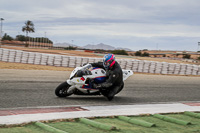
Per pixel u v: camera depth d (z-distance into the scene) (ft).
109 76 24.40
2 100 22.07
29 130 13.69
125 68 61.05
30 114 17.38
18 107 19.83
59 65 61.98
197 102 27.58
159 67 63.77
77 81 23.70
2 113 17.43
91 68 24.90
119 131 14.46
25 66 56.03
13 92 26.05
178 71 65.21
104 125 14.89
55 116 17.13
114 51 275.39
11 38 408.46
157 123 16.96
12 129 13.67
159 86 38.47
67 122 15.79
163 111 21.02
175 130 15.46
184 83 44.78
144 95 30.01
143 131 14.80
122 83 26.35
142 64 62.44
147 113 19.69
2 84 30.07
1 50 63.46
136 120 16.76
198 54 351.46
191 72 66.28
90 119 16.96
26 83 32.24
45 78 38.55
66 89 25.00
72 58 62.39
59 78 40.01
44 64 61.98
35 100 22.99
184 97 30.55
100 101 24.66
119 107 21.93
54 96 25.55
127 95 29.32
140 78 46.96
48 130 13.74
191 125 16.85
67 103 22.59
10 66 53.52
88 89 24.40
